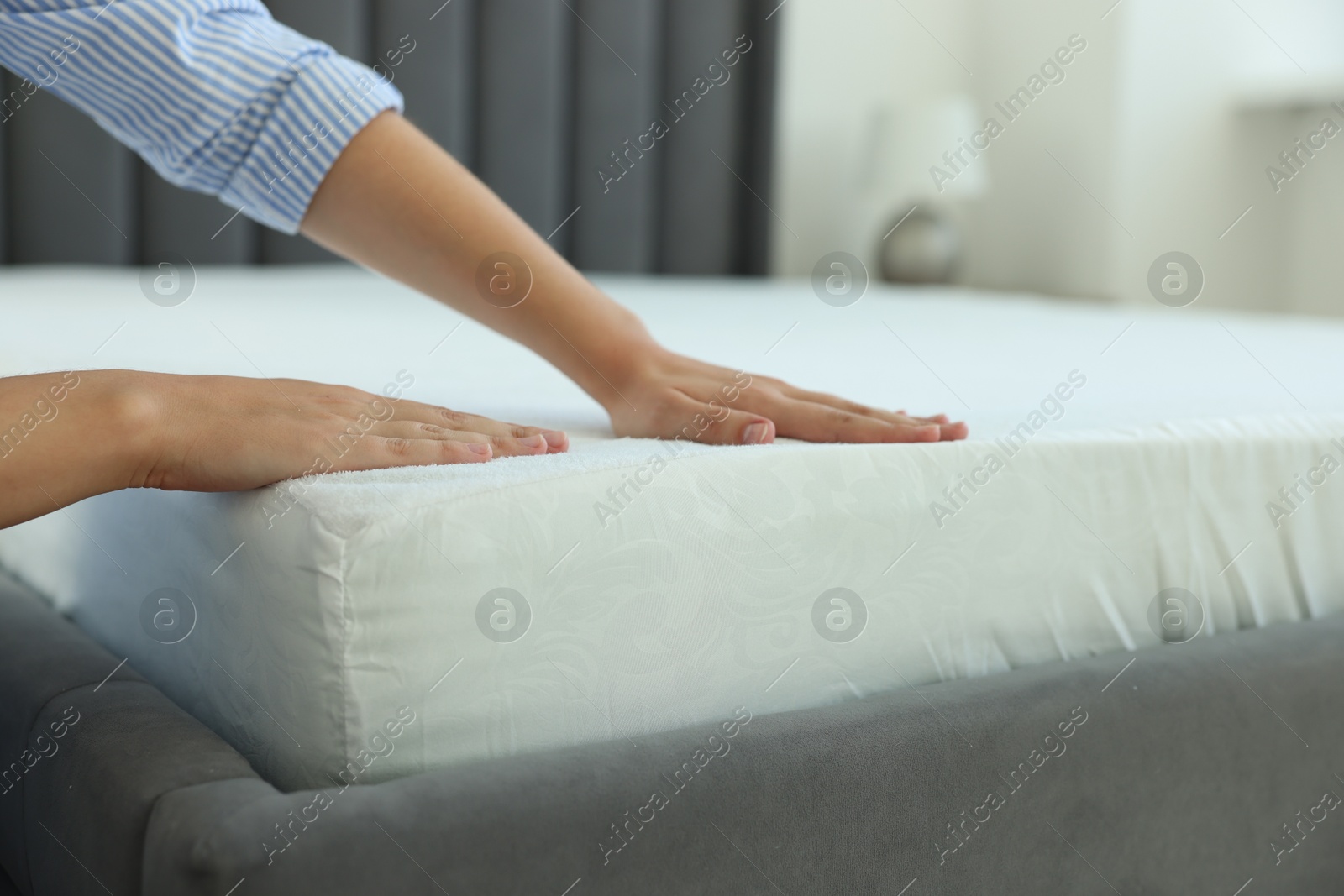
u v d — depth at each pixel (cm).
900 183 281
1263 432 84
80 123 207
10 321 125
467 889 52
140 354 105
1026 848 68
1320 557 87
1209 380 111
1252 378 113
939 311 196
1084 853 70
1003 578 74
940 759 64
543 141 258
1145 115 273
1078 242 284
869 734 63
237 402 63
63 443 58
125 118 79
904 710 65
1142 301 277
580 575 60
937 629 72
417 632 57
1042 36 292
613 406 78
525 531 59
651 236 278
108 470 59
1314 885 80
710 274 284
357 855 50
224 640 64
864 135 308
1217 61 279
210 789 53
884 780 63
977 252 316
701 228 281
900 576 70
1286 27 286
